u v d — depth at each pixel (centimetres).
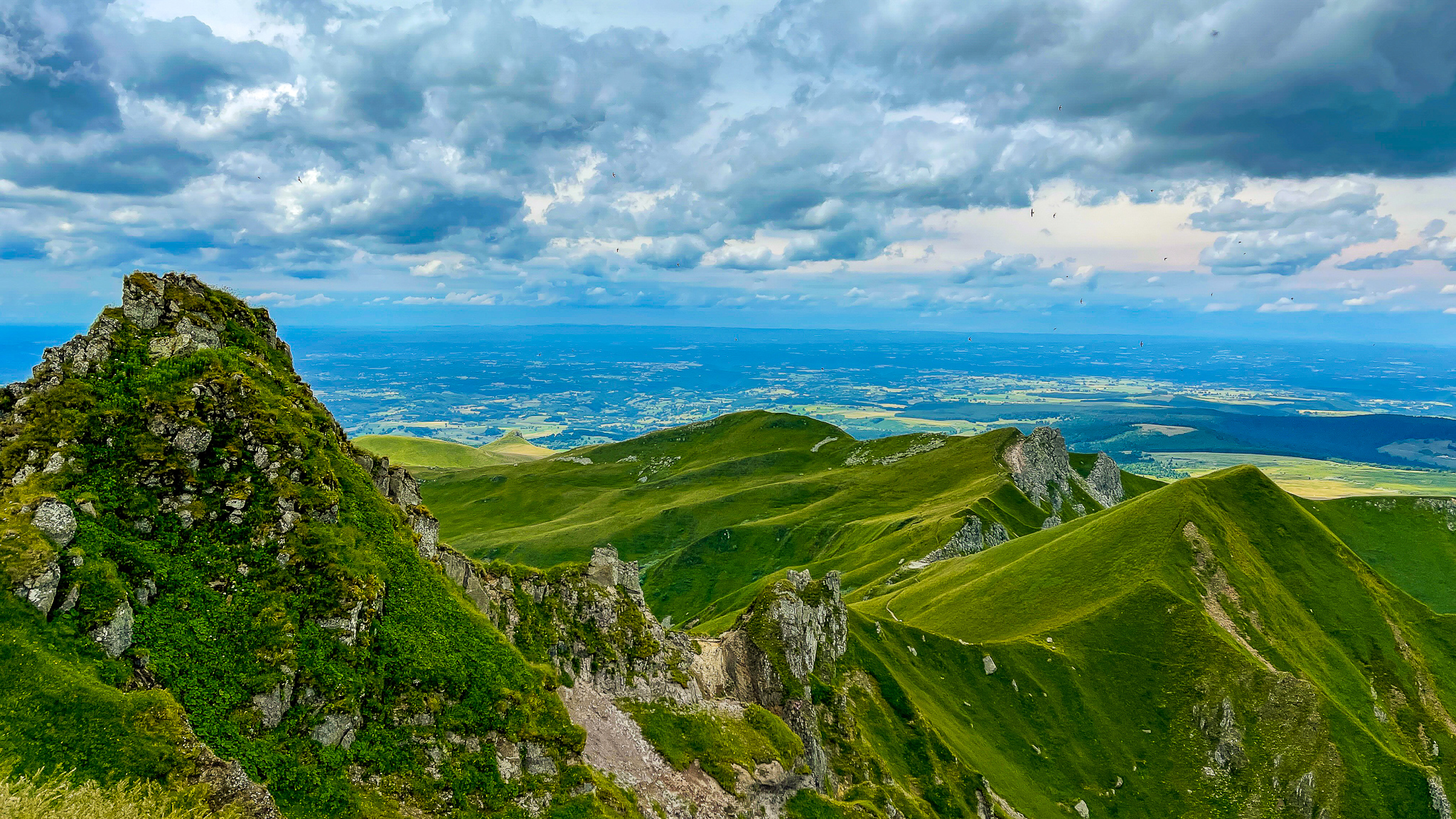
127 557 6088
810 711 10656
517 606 8750
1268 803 15062
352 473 7662
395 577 7225
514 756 6725
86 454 6494
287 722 5912
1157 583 18638
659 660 9450
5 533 5641
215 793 5166
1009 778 13800
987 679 16138
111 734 5109
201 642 5966
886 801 10381
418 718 6525
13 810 4325
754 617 11362
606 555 9912
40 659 5238
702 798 8138
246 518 6712
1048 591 19812
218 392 7319
